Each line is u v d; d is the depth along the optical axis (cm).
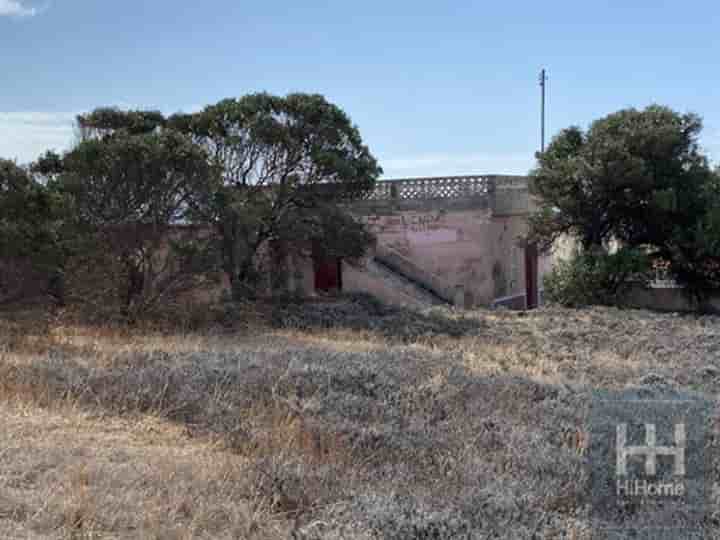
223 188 1930
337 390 993
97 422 830
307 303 2228
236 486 623
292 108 2227
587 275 2497
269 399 935
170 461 689
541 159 2647
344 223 2284
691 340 1711
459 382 1069
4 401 864
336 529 525
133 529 527
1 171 1611
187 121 2231
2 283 1647
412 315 2072
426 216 2759
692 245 2441
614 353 1591
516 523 549
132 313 1761
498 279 2769
